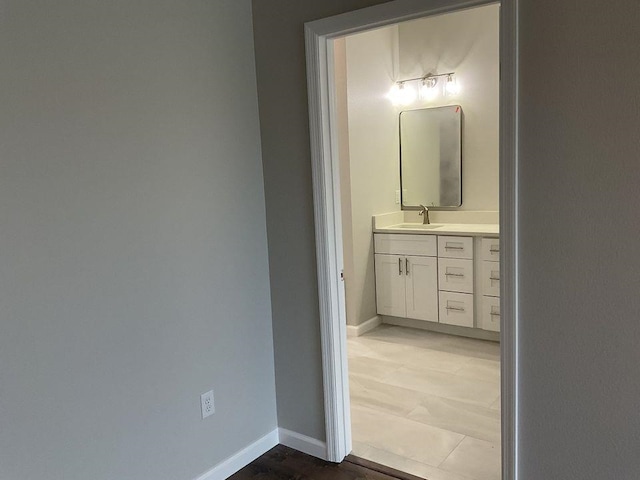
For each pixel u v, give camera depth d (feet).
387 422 9.57
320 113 7.60
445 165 14.82
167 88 7.02
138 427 6.94
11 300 5.62
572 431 6.23
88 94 6.18
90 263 6.30
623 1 5.31
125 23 6.51
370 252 14.64
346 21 7.12
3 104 5.47
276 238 8.52
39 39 5.72
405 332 14.43
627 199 5.55
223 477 8.14
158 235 7.02
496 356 12.48
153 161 6.91
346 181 13.75
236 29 7.89
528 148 6.04
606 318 5.84
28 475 5.85
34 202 5.76
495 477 7.82
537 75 5.88
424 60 14.85
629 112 5.43
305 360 8.55
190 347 7.54
